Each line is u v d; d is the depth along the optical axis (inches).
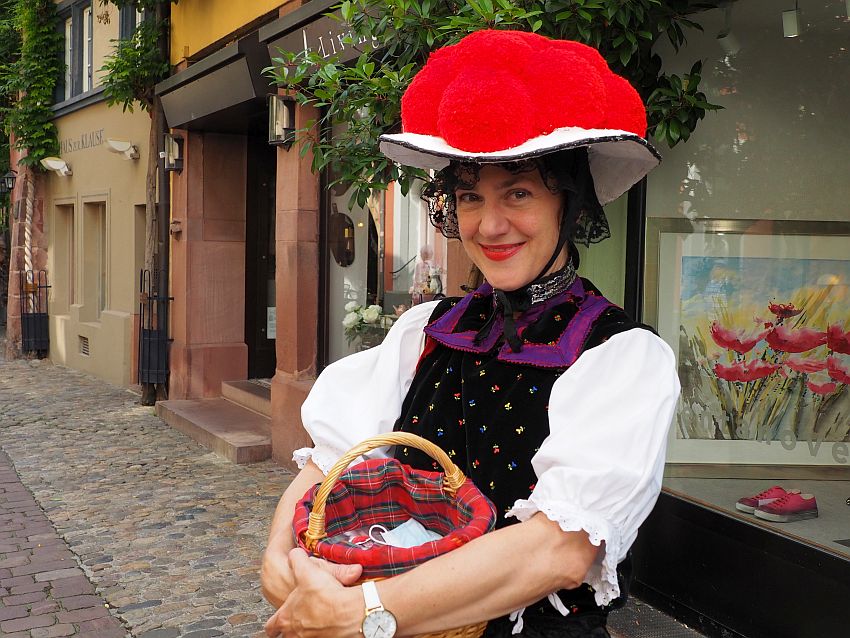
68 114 458.6
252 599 151.8
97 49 431.5
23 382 414.9
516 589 47.2
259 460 253.3
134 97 335.9
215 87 272.5
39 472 241.3
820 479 132.4
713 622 128.3
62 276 489.7
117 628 140.4
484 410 55.3
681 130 127.1
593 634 53.4
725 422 139.6
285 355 251.8
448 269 180.7
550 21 109.6
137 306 391.5
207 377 325.7
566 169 53.8
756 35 134.1
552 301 56.6
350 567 48.1
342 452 62.0
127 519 197.9
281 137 240.5
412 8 120.3
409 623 46.8
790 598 116.8
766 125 135.9
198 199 322.0
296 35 217.3
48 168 464.8
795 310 135.4
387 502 56.1
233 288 329.7
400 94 124.0
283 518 59.3
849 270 132.0
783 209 136.3
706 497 134.8
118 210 406.0
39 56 466.0
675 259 143.4
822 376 132.8
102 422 312.2
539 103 50.2
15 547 179.5
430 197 66.4
